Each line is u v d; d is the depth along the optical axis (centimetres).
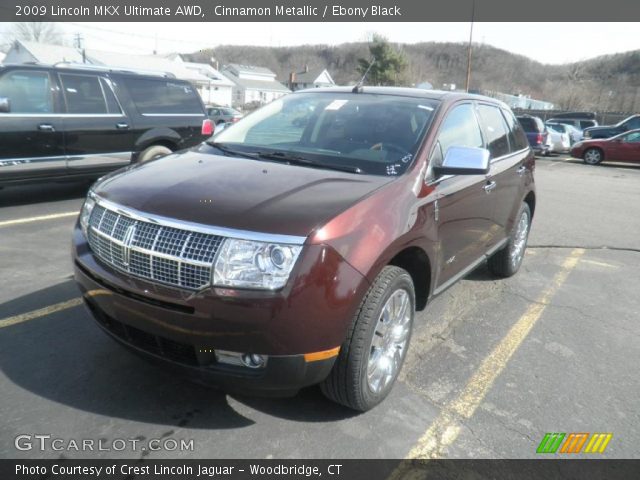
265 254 237
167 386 310
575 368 369
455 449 276
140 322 255
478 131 429
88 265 279
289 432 279
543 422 304
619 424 307
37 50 4100
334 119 377
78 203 765
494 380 345
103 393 300
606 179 1552
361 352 267
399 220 284
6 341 349
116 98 793
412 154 330
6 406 283
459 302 476
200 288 240
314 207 258
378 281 273
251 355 246
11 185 704
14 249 535
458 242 374
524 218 551
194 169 312
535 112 4391
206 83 5191
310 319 241
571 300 502
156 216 256
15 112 691
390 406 307
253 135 387
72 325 376
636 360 387
